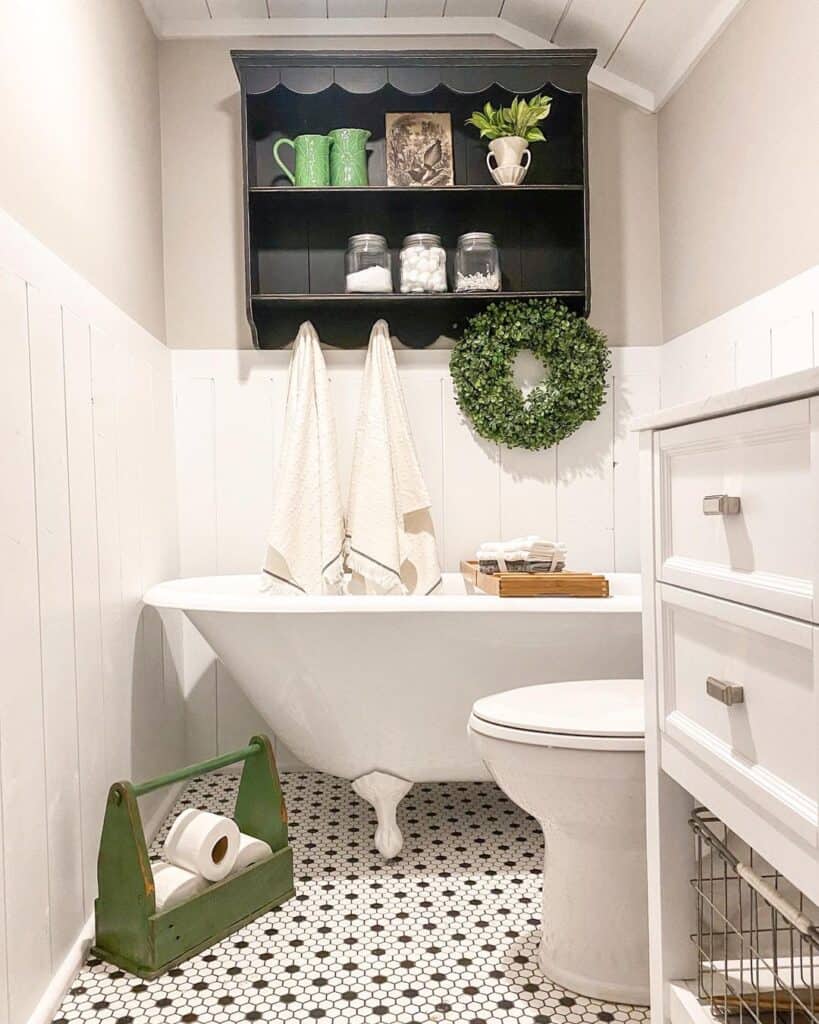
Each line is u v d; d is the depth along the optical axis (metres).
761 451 0.95
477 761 2.13
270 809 1.91
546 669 2.06
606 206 2.88
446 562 2.83
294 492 2.57
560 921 1.56
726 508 1.01
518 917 1.81
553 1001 1.50
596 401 2.74
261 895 1.83
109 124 2.11
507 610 1.96
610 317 2.88
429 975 1.59
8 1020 1.31
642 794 1.40
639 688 1.66
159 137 2.76
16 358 1.42
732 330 2.30
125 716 2.07
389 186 2.61
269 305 2.69
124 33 2.31
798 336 1.96
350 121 2.79
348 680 2.04
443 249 2.77
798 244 1.96
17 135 1.47
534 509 2.85
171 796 2.50
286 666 2.04
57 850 1.56
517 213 2.82
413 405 2.82
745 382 2.23
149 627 2.35
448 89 2.67
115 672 1.99
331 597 1.98
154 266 2.60
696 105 2.54
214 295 2.80
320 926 1.78
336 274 2.80
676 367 2.72
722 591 1.04
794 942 1.36
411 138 2.72
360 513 2.60
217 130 2.81
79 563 1.73
